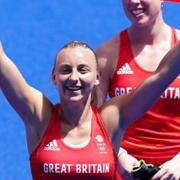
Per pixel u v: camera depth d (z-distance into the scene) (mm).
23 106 17578
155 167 19797
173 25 36312
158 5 20094
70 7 38719
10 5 38781
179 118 20719
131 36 20781
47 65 34469
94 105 18109
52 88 32938
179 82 20266
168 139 20797
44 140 17688
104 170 17562
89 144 17641
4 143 30078
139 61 20578
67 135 17734
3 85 17328
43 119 17750
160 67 17391
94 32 36625
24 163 29125
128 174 20250
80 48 17656
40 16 38000
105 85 20859
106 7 38719
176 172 19656
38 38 36344
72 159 17516
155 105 20453
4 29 36969
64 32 36750
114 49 20812
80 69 17438
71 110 17688
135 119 17984
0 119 31297
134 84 20438
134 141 20938
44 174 17688
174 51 17219
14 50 35438
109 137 17781
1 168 28875
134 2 19766
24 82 17547
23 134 30562
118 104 17875
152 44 20719
